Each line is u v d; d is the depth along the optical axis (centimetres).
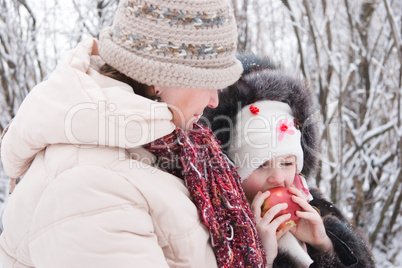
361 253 153
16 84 438
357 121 462
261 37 461
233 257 110
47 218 90
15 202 99
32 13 426
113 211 90
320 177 408
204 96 109
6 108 439
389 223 453
